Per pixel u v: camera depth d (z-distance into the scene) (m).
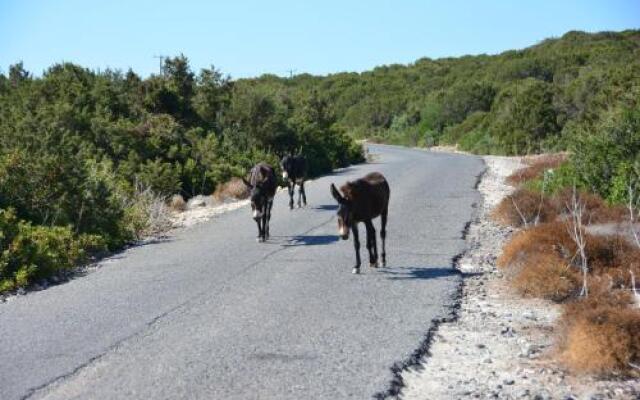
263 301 9.19
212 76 33.50
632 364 6.45
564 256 10.36
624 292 8.90
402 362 6.81
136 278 11.07
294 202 20.86
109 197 16.11
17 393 6.21
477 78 93.56
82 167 15.71
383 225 11.51
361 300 9.17
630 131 17.50
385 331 7.80
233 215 18.58
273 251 12.92
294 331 7.84
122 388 6.25
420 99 90.12
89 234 14.16
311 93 43.59
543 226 11.52
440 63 125.75
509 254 10.62
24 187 14.93
